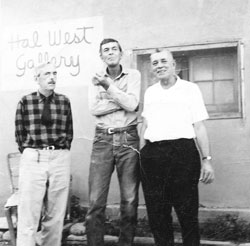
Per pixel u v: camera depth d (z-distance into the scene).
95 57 4.96
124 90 3.83
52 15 5.13
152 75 4.82
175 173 3.46
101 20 4.93
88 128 4.99
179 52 4.69
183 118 3.51
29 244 3.76
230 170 4.53
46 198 3.89
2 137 5.32
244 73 4.46
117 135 3.77
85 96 5.01
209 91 4.69
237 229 4.30
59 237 3.90
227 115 4.54
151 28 4.74
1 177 5.30
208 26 4.54
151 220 3.60
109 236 4.38
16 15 5.29
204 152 3.52
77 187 5.01
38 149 3.82
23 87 5.26
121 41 4.86
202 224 4.45
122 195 3.79
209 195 4.59
